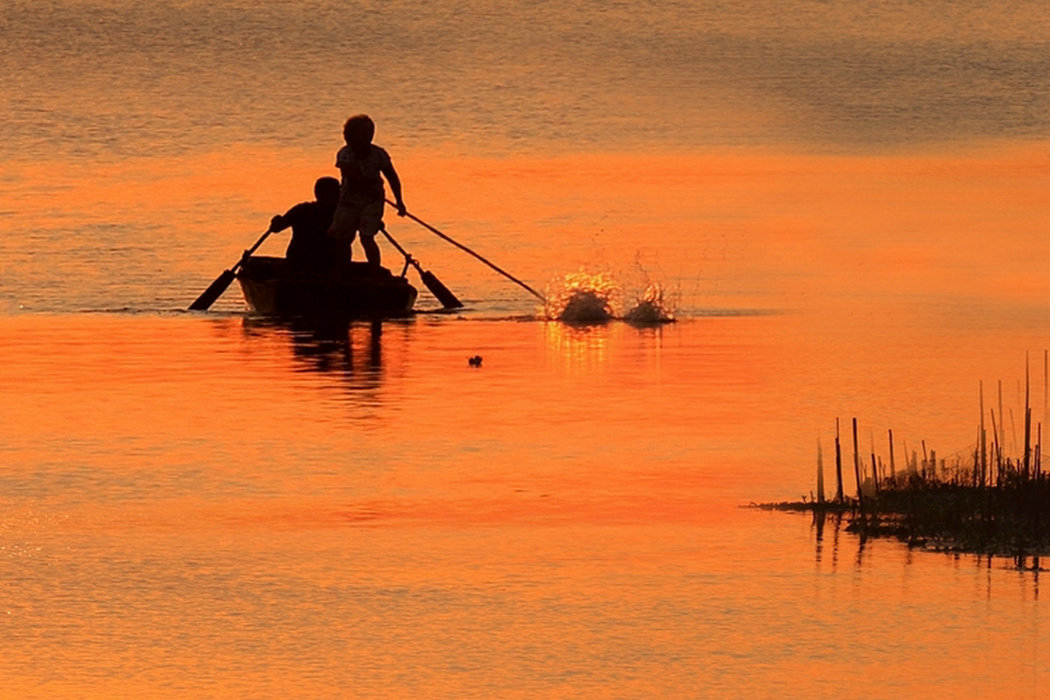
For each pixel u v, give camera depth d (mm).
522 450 65625
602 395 76000
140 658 44156
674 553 52594
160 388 77312
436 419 71000
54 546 53219
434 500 58531
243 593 48906
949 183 178500
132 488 60062
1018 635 45688
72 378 79625
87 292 108312
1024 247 131375
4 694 41875
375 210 103188
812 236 137875
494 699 41688
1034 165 195875
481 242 133000
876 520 55938
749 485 60594
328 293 100750
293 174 179750
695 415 71750
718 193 167625
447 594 48844
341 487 60219
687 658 44156
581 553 52594
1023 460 61219
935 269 119312
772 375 80375
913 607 47781
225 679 42844
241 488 60094
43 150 199000
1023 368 81562
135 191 163125
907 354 85750
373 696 41875
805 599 48438
